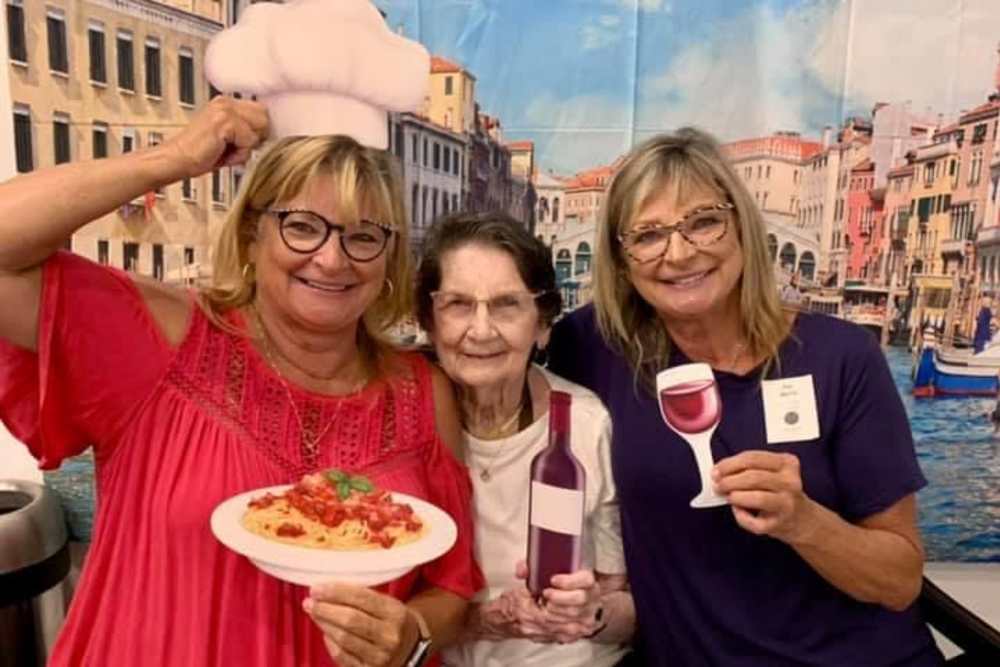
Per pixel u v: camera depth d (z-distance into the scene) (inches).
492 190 69.2
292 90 40.6
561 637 43.8
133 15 66.2
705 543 48.5
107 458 40.9
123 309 39.6
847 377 47.2
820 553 42.6
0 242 35.0
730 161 47.8
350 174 39.4
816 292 69.6
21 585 62.7
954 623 54.1
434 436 45.6
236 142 40.1
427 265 46.7
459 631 46.5
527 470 49.1
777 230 68.6
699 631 48.9
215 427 40.3
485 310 44.8
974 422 70.7
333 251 39.3
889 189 68.0
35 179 36.4
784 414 47.2
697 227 45.3
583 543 47.1
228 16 67.3
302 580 34.4
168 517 38.8
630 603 52.2
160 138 68.1
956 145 67.1
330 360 43.6
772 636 48.1
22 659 65.1
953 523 72.1
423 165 68.6
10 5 64.4
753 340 48.6
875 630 48.6
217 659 38.4
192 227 69.8
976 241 68.5
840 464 47.4
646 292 47.4
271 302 42.3
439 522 38.8
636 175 46.3
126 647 38.3
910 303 69.6
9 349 38.4
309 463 41.7
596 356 53.9
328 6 41.0
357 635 34.5
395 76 41.5
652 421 49.4
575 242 69.7
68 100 66.4
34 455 40.6
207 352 41.3
